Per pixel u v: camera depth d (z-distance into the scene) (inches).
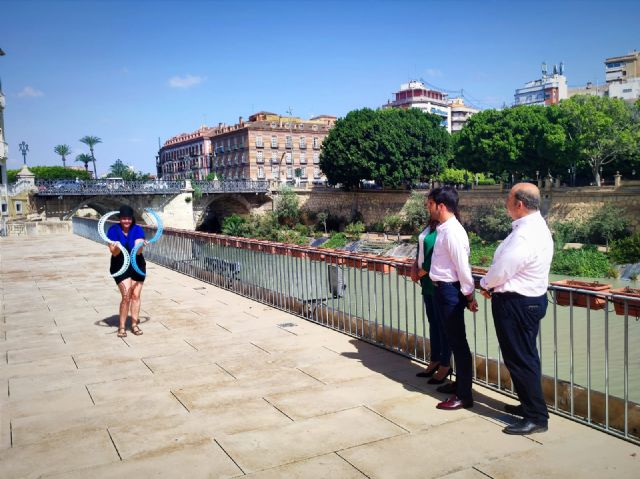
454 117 5669.3
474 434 178.1
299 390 225.6
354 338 308.5
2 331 348.5
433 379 227.9
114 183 2556.6
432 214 206.7
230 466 160.9
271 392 224.4
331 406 206.2
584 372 644.7
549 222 1999.3
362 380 235.9
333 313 334.6
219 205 3511.3
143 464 164.1
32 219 1971.0
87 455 171.5
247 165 4047.7
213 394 224.8
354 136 2714.1
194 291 485.7
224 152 4360.2
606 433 176.6
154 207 2783.0
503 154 2201.0
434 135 2699.3
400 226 2554.1
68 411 210.7
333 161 2807.6
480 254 1888.5
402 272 270.4
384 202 2773.1
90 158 4574.3
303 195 3142.2
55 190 2317.9
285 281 390.3
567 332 836.0
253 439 179.2
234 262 478.0
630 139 1886.1
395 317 555.8
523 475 149.9
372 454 165.8
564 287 188.9
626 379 169.6
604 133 1920.5
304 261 363.3
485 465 156.6
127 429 191.5
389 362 261.7
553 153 2049.7
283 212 3026.6
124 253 319.9
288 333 324.8
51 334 338.0
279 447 172.7
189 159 5108.3
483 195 2240.4
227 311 394.9
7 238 1147.3
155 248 721.6
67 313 400.5
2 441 183.8
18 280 561.6
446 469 155.1
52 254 801.6
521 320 173.2
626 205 1797.5
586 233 1776.6
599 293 177.9
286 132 4148.6
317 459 163.5
